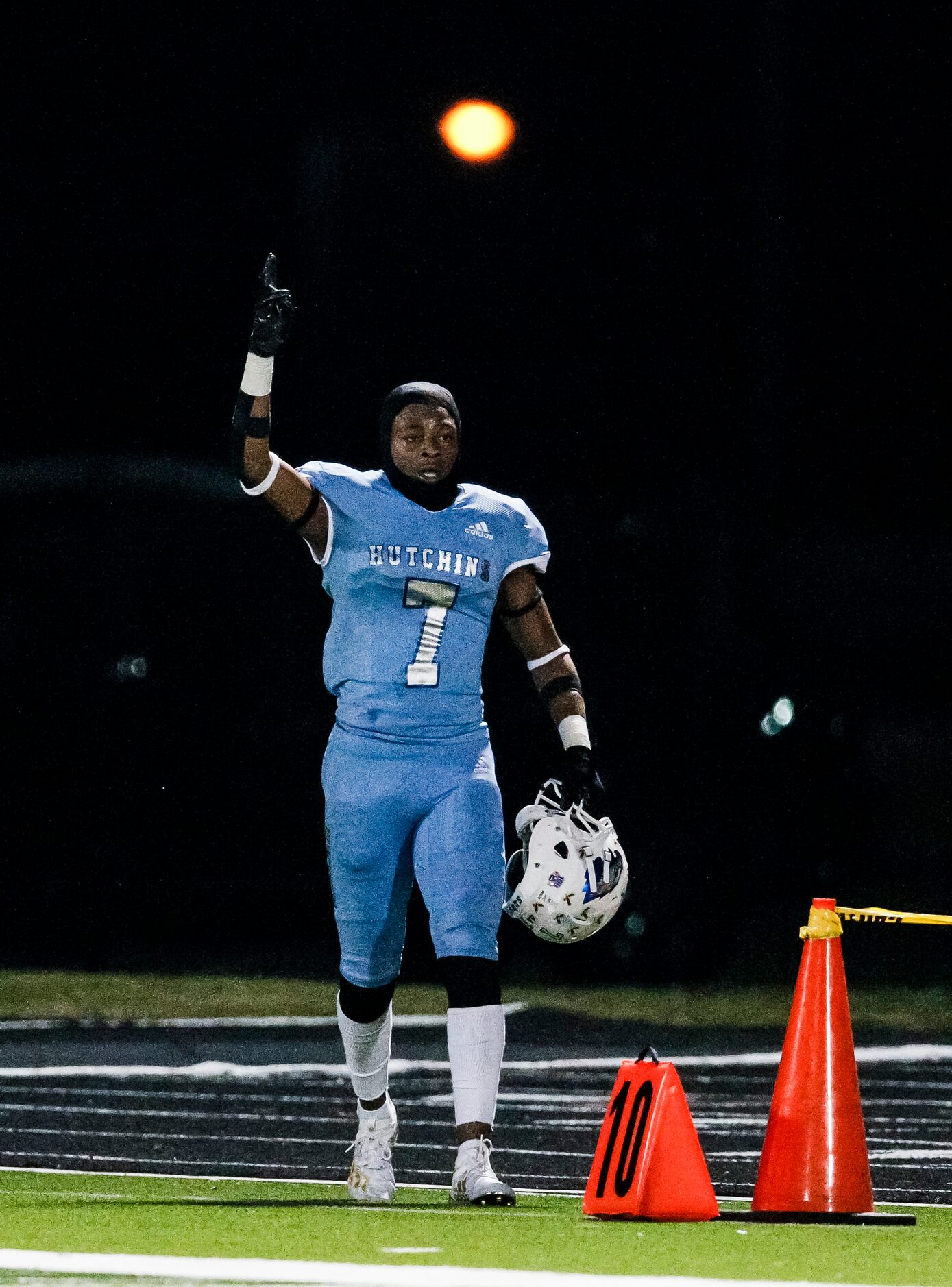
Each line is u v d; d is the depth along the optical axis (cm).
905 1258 1961
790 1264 1903
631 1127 2311
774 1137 2320
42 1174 2967
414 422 2508
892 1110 4297
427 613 2484
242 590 11456
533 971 8912
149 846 10994
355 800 2483
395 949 2566
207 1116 4022
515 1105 4359
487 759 2530
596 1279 1769
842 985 2358
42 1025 6359
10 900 10569
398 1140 3625
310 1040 5975
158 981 8375
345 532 2495
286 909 10650
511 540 2559
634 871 8881
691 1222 2256
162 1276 1812
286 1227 2164
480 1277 1780
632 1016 7094
